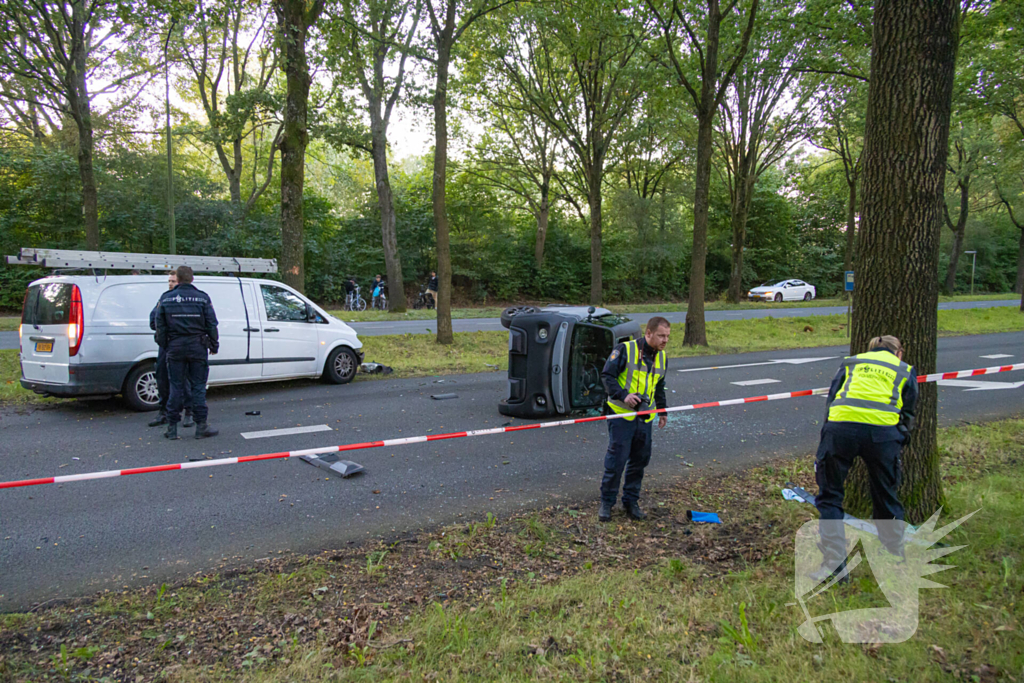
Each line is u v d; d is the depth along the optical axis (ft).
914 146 14.12
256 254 89.97
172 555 13.29
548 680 8.89
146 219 85.66
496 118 104.78
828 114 96.99
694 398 32.14
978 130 116.78
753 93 104.99
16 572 12.35
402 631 10.30
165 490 17.33
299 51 43.09
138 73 70.59
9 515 15.33
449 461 20.57
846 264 122.21
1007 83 70.74
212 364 29.68
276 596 11.46
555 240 132.46
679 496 17.31
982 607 10.69
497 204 121.19
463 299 121.19
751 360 47.73
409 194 121.80
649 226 120.06
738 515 15.78
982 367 43.09
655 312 98.12
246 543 13.96
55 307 26.30
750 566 12.69
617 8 50.60
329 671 9.13
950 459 20.38
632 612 10.80
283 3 42.39
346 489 17.74
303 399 30.50
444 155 49.39
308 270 104.88
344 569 12.69
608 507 15.47
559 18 50.29
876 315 14.82
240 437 23.02
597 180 97.45
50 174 78.89
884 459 12.18
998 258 193.77
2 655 9.47
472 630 10.18
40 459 19.90
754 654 9.54
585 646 9.72
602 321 29.68
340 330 34.94
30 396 29.35
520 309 29.50
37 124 88.38
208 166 113.09
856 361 12.84
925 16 13.78
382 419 26.40
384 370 39.09
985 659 9.29
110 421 25.17
